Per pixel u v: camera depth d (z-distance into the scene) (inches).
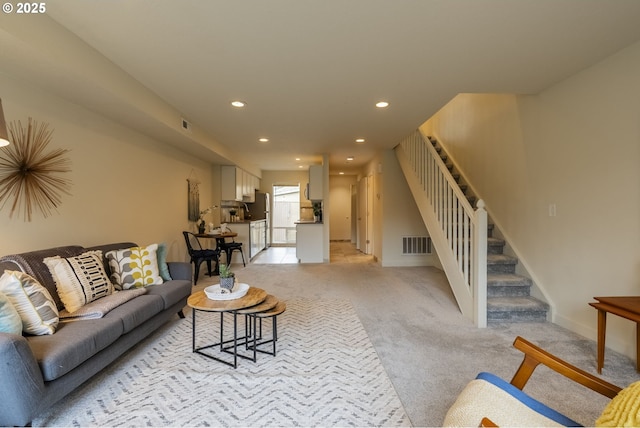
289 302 156.5
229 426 67.0
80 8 75.7
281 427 66.8
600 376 86.0
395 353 100.9
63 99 109.7
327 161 270.5
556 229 124.4
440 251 163.2
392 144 228.1
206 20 80.6
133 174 151.6
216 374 88.0
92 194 124.2
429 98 134.9
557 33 86.6
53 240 106.4
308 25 82.8
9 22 70.7
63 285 89.4
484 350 102.6
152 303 101.8
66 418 69.0
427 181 183.9
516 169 148.7
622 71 96.8
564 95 118.5
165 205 184.4
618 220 99.3
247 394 78.5
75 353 68.5
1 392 56.4
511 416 47.8
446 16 78.8
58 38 82.7
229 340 110.5
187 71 110.0
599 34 87.4
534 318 128.8
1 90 89.3
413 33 86.4
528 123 139.7
